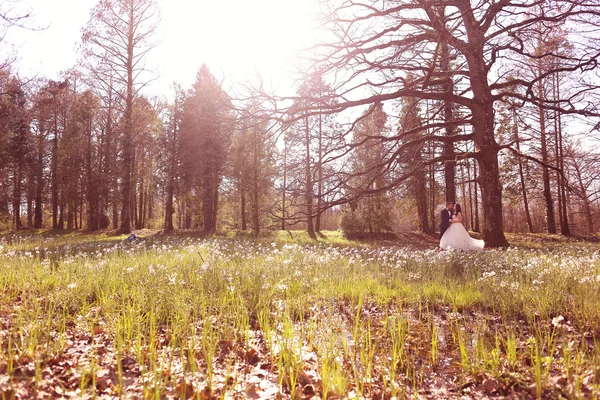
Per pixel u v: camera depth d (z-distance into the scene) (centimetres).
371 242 2567
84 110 3406
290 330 429
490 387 331
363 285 699
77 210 4566
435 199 3447
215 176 3394
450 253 983
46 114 3350
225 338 448
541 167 2844
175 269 797
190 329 473
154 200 6272
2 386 286
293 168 1501
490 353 384
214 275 734
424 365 394
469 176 3117
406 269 884
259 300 579
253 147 1573
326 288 685
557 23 1520
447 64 1459
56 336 431
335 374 331
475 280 731
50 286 672
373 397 320
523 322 507
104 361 373
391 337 461
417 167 1661
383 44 1598
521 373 349
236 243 1692
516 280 707
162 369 344
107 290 608
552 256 1037
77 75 2748
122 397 300
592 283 589
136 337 424
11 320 466
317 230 3428
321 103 1525
